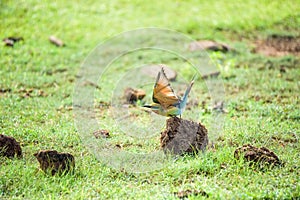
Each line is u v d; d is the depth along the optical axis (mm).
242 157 9672
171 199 8344
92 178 9188
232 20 19641
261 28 19344
